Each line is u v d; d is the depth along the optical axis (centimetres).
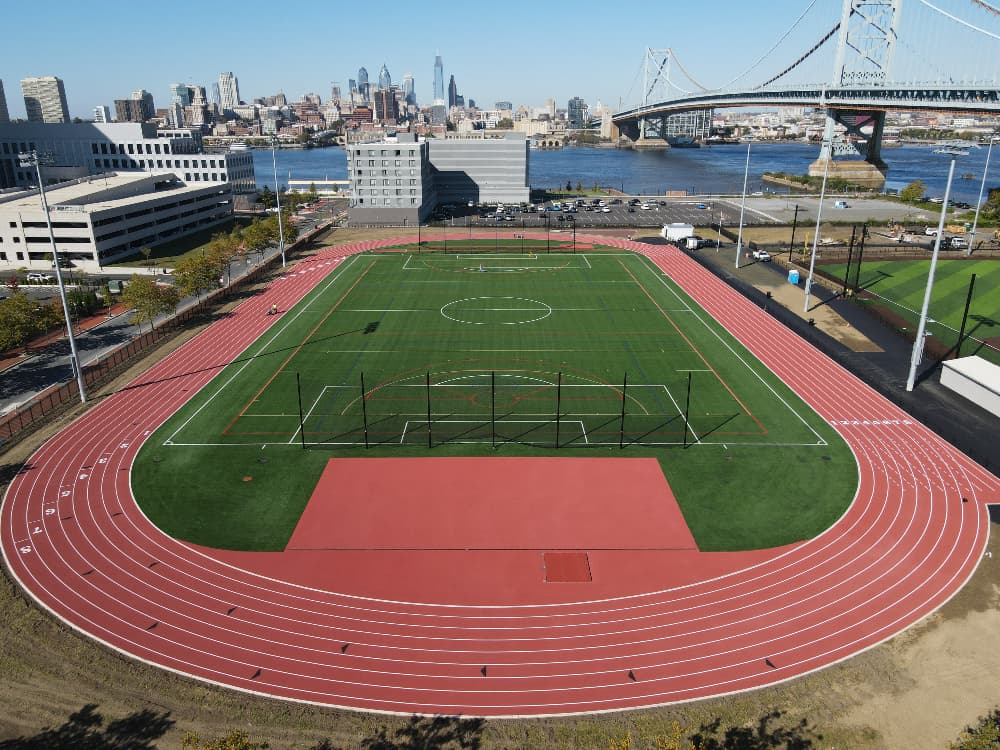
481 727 3778
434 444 6669
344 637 4381
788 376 8300
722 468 6241
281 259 14800
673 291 12181
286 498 5809
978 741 3394
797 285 12225
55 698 3938
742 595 4722
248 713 3853
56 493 5884
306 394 7825
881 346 9225
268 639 4359
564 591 4762
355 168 18975
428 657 4234
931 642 4316
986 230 16538
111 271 13975
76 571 4950
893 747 3666
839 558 5072
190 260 11594
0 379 8356
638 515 5569
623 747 3341
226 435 6875
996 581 4822
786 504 5716
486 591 4766
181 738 3691
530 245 16350
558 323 10356
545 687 4031
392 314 10869
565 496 5816
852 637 4362
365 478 6088
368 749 3653
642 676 4097
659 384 8081
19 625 4447
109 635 4381
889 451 6525
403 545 5219
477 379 8219
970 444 6619
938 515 5556
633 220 19738
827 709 3878
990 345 9056
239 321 10600
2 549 5175
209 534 5350
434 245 16375
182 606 4625
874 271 12788
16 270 13675
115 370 8588
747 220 19138
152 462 6369
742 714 3850
